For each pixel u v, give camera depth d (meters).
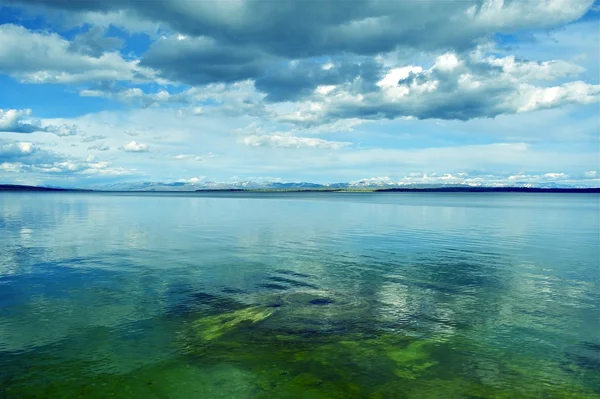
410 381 13.66
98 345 16.20
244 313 19.77
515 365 14.80
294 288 24.52
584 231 56.19
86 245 40.94
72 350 15.73
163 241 44.19
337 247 40.41
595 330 18.06
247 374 14.09
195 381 13.59
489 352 15.85
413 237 48.88
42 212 93.50
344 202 173.25
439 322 19.00
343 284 25.53
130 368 14.41
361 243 43.19
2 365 14.48
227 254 36.03
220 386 13.29
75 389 12.99
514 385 13.44
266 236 49.12
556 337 17.31
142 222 67.44
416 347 16.28
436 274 28.44
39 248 38.84
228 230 55.59
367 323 18.77
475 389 13.19
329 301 21.86
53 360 14.91
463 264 31.84
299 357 15.38
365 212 99.69
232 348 16.11
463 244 42.88
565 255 36.22
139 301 21.81
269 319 19.14
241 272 28.77
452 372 14.29
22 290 23.77
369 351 15.90
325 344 16.52
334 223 67.38
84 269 29.47
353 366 14.70
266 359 15.21
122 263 31.77
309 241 44.72
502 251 38.28
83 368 14.34
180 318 19.27
